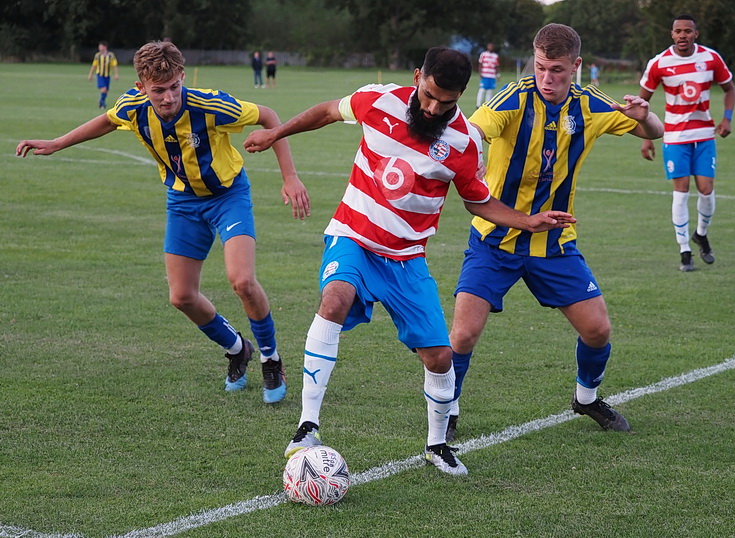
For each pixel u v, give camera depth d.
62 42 88.38
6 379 6.66
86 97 39.19
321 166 20.05
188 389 6.57
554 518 4.56
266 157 21.52
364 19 94.62
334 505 4.68
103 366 7.04
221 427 5.83
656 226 13.72
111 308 8.73
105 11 88.06
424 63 4.65
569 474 5.14
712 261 11.17
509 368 7.17
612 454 5.45
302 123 5.29
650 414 6.17
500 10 95.88
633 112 5.39
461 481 5.03
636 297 9.54
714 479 5.07
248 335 8.08
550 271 5.64
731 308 9.12
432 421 5.16
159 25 91.31
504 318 8.71
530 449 5.53
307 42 98.50
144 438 5.60
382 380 6.83
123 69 72.75
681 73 10.66
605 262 11.29
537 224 4.98
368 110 4.92
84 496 4.75
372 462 5.29
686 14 10.73
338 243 5.04
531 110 5.44
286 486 4.70
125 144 23.34
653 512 4.64
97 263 10.69
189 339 7.84
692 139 10.79
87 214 13.80
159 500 4.71
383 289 4.99
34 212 13.82
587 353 5.70
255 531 4.38
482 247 5.69
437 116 4.75
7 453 5.31
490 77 40.69
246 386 6.71
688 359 7.43
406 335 5.00
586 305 5.63
